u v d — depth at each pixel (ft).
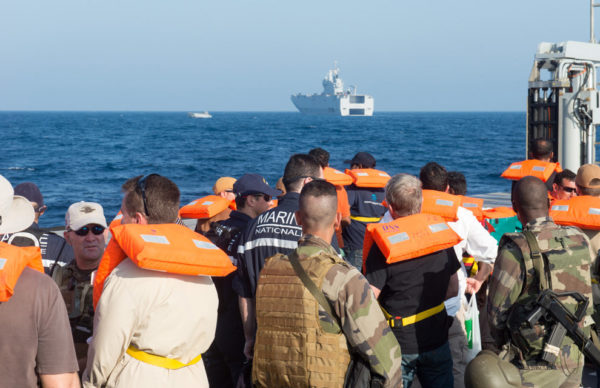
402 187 11.69
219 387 13.80
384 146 233.35
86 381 8.61
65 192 103.45
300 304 8.78
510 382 9.65
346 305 8.63
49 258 11.76
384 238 10.89
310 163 12.42
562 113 32.17
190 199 100.48
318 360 8.68
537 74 33.37
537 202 10.07
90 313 11.10
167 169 146.30
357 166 22.26
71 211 11.19
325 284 8.72
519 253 9.78
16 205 8.76
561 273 9.59
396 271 11.08
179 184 119.75
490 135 313.53
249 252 11.96
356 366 8.77
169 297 8.66
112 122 564.71
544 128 33.68
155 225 9.12
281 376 8.91
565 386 9.71
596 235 15.08
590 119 31.63
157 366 8.60
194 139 284.00
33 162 159.43
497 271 9.88
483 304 17.08
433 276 11.15
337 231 19.48
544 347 9.45
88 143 246.27
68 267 11.32
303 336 8.74
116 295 8.53
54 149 210.38
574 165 32.19
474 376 9.88
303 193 9.39
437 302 11.28
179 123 542.16
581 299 9.41
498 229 22.30
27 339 7.56
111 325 8.40
